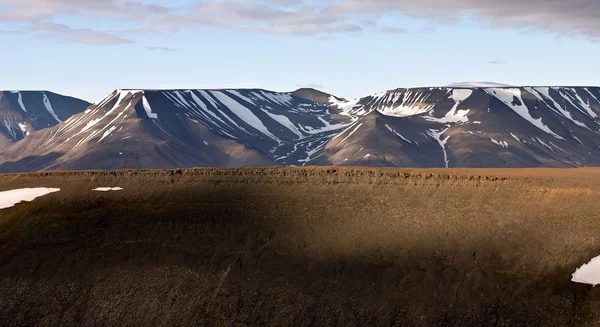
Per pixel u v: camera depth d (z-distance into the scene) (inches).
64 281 3122.5
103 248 3294.8
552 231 2984.7
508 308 2632.9
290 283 2915.8
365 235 3164.4
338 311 2773.1
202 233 3321.9
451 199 3361.2
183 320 2849.4
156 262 3144.7
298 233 3245.6
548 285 2682.1
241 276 2984.7
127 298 2987.2
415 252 3004.4
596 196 3161.9
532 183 3358.8
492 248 2962.6
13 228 3540.8
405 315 2709.2
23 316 2994.6
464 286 2753.4
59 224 3528.5
